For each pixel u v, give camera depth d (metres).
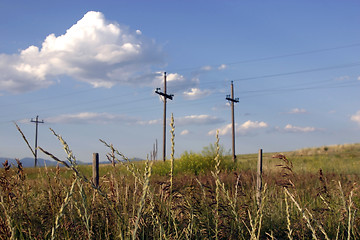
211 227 3.07
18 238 2.63
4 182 2.67
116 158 1.89
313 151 40.72
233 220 3.30
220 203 3.51
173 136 1.95
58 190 2.90
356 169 16.36
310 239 3.52
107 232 2.78
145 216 2.60
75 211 2.97
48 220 2.90
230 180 8.36
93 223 2.99
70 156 1.54
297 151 41.91
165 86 30.27
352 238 3.45
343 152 37.06
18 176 2.96
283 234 3.59
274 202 4.39
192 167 16.05
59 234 2.66
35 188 3.53
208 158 17.19
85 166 10.95
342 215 3.65
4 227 2.33
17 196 2.91
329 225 3.81
